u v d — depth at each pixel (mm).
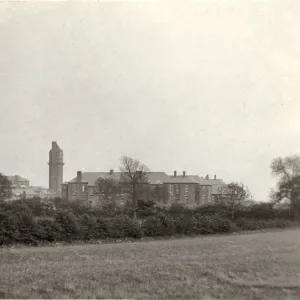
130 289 12539
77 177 107500
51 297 11547
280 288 12961
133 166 64625
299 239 23703
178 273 14953
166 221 36875
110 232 32625
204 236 37688
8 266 16406
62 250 23750
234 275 14422
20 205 32156
